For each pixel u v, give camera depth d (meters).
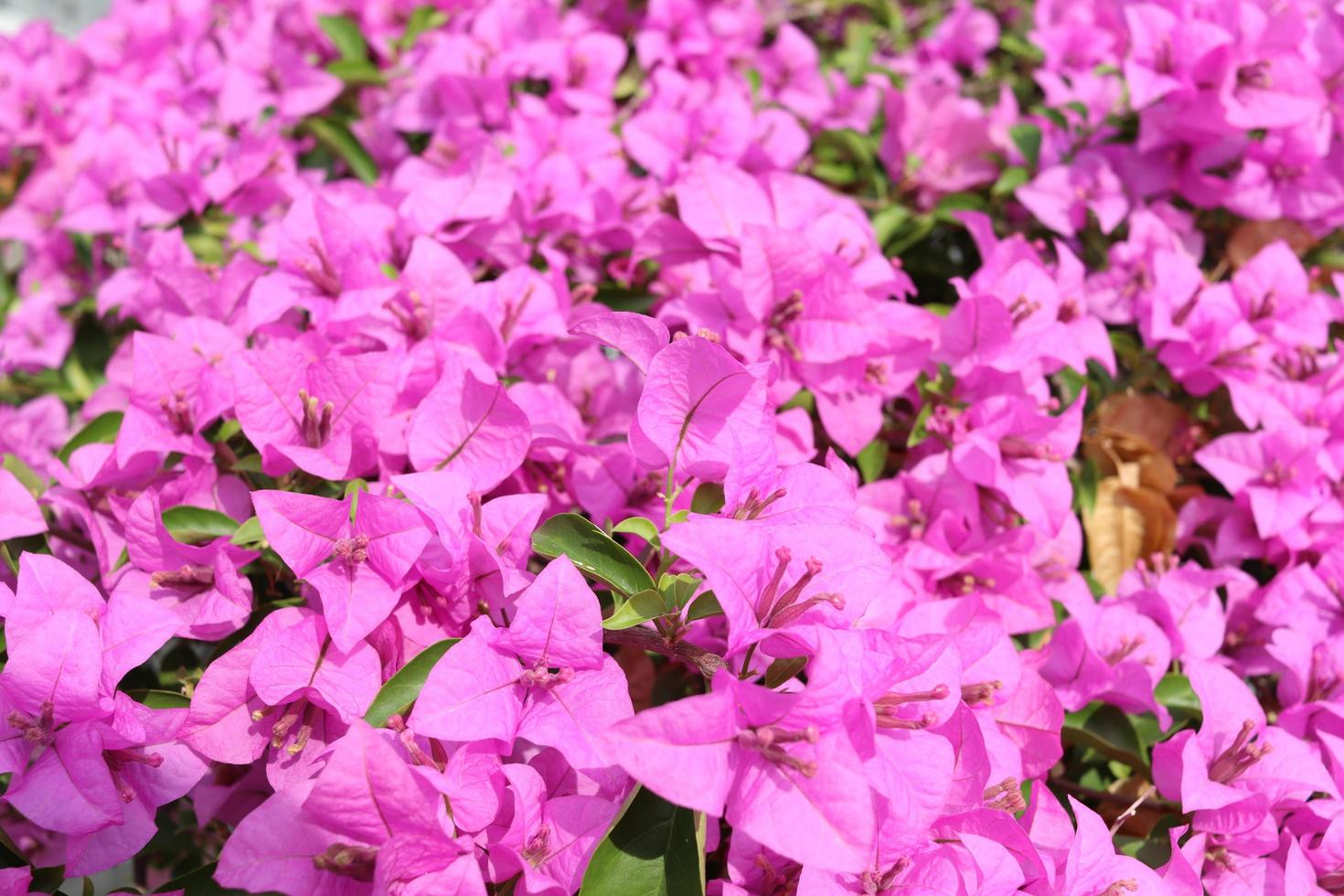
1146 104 0.73
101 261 0.81
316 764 0.53
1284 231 0.75
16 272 0.96
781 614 0.51
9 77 0.88
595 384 0.64
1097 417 0.71
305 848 0.49
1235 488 0.67
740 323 0.62
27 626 0.52
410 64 0.83
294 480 0.59
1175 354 0.69
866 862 0.47
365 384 0.57
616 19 0.88
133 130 0.81
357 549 0.52
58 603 0.53
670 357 0.52
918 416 0.65
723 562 0.50
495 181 0.67
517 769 0.51
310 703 0.54
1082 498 0.69
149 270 0.71
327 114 0.84
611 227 0.71
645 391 0.52
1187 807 0.55
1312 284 0.76
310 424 0.57
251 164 0.74
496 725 0.51
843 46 0.99
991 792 0.54
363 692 0.52
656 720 0.47
